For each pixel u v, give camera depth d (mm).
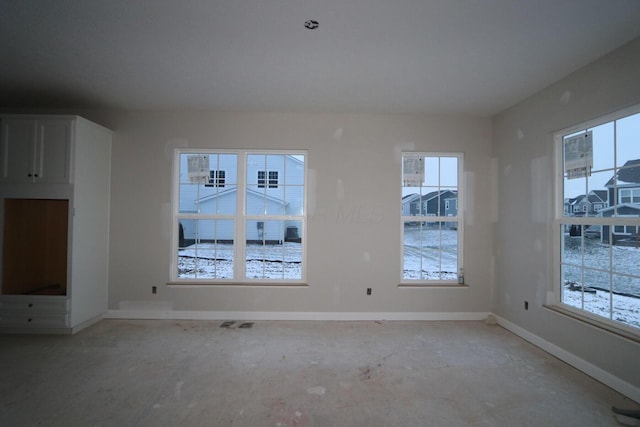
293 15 2148
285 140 4125
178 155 4180
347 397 2324
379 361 2908
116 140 4070
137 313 4016
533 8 2049
